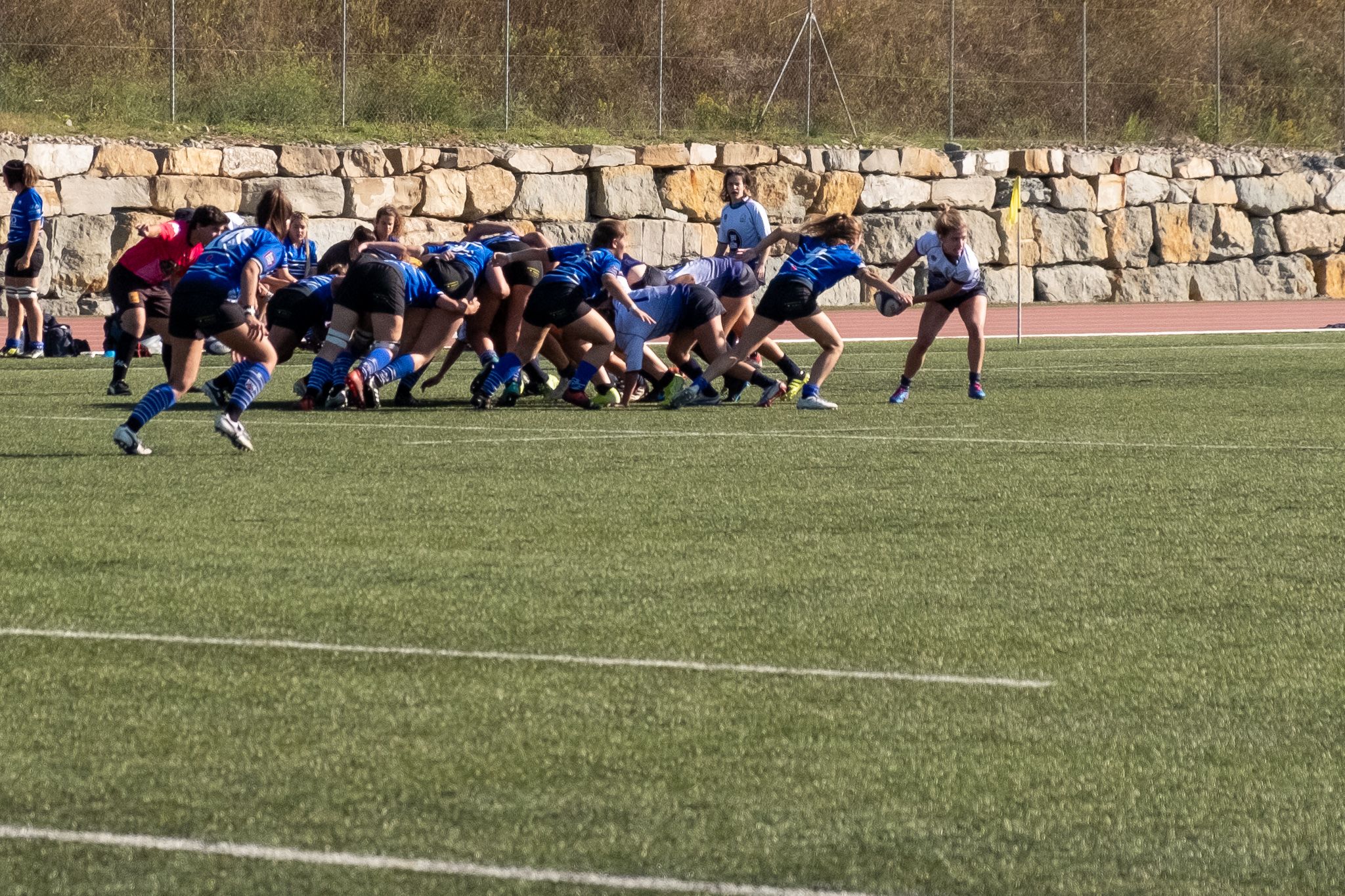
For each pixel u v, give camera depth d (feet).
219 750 43.45
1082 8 332.80
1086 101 334.44
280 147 256.11
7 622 56.34
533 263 129.59
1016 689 49.83
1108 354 197.67
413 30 301.84
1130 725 46.47
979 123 332.19
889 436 111.34
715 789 41.09
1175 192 326.65
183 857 36.52
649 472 93.09
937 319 136.56
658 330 130.11
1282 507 82.33
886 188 300.20
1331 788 41.65
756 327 128.98
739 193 146.30
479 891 34.96
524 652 53.36
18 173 178.60
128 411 123.34
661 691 49.26
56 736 44.39
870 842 37.86
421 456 98.84
